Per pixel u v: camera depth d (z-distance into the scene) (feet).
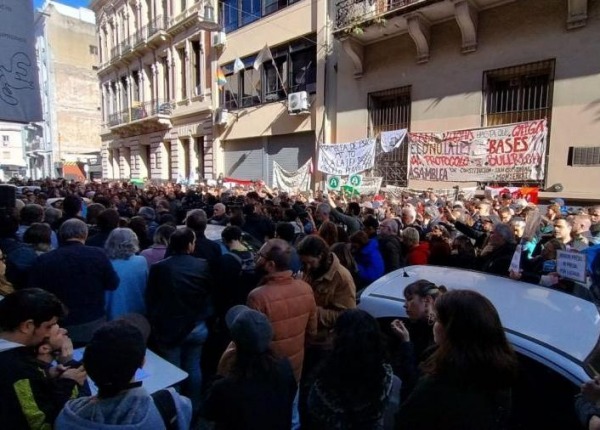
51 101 145.38
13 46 12.44
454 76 36.96
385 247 15.72
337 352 6.17
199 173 77.00
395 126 42.91
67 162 139.64
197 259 11.25
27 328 6.08
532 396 7.07
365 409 5.91
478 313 5.12
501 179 33.12
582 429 6.40
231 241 13.93
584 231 17.90
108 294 11.37
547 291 9.92
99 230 15.16
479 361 4.96
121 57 98.12
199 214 14.56
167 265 10.79
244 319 6.68
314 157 52.37
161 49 84.89
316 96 50.75
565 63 30.22
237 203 25.91
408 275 11.37
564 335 7.64
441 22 37.60
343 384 5.99
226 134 68.13
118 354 4.91
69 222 10.43
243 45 63.46
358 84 45.65
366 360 5.99
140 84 95.04
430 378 5.24
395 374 7.64
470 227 19.54
